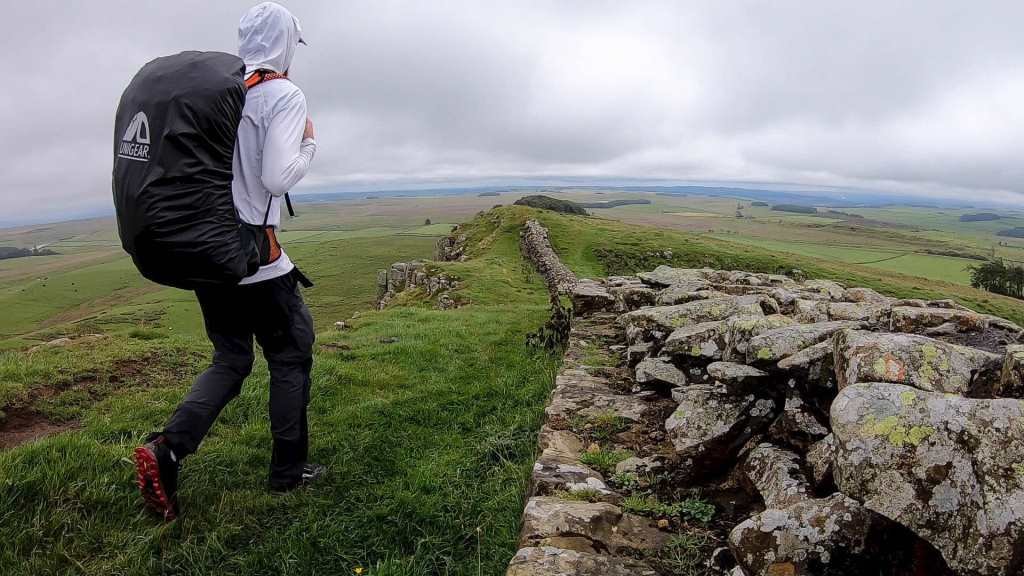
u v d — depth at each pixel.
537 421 6.86
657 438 5.26
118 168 3.93
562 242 65.88
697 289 9.97
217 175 3.96
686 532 3.83
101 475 4.91
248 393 7.30
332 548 4.47
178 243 3.86
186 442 4.59
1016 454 2.58
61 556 4.11
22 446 5.18
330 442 6.30
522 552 3.44
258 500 5.00
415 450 6.36
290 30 4.77
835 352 4.09
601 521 3.84
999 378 3.46
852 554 2.92
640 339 7.73
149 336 11.37
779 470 3.84
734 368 4.81
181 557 4.27
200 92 3.87
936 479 2.72
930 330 5.26
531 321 15.02
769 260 77.25
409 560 4.27
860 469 2.94
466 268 42.25
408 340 11.95
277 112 4.43
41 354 8.80
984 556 2.45
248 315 4.84
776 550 3.03
